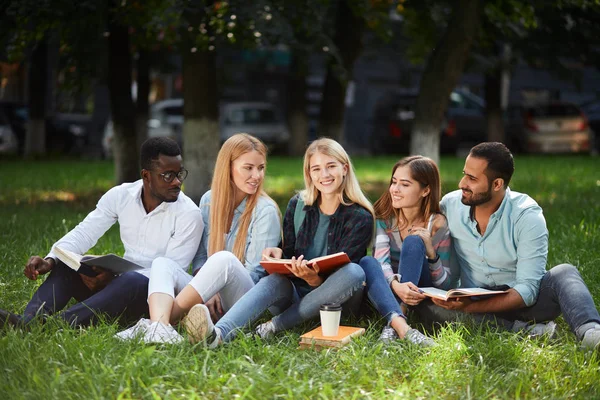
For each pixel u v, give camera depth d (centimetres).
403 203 606
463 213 600
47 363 472
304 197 620
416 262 589
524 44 1972
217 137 1432
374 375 479
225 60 2986
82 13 1319
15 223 1077
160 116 3120
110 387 441
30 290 692
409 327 551
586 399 447
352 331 562
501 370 496
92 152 3519
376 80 3978
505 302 557
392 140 3125
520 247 573
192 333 518
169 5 1249
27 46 1501
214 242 625
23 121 3281
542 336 555
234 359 491
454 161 2489
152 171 603
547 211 1191
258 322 614
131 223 625
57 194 1623
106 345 511
